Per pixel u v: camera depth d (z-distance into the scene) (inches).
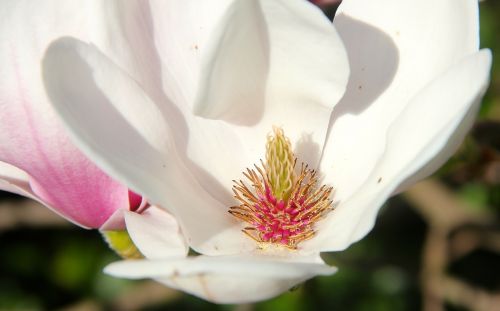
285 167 12.8
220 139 13.1
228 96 12.4
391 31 12.7
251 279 10.3
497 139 16.3
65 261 19.4
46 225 18.8
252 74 12.4
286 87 12.6
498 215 18.3
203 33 12.7
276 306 17.8
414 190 17.3
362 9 12.8
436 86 11.3
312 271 10.4
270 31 11.9
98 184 12.1
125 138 11.7
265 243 12.6
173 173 12.2
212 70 11.7
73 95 11.3
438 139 10.5
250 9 11.5
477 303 16.9
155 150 12.0
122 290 19.2
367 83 12.8
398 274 19.0
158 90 12.6
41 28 11.8
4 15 11.7
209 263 10.2
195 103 11.9
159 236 11.5
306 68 12.2
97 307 17.4
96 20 12.0
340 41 11.6
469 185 18.8
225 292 10.4
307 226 12.7
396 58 12.6
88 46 11.5
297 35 11.8
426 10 12.4
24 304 19.4
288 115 12.9
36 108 11.8
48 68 11.0
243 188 12.9
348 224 11.6
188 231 11.9
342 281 18.7
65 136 11.9
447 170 15.1
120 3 12.2
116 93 11.8
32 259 19.5
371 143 12.7
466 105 10.6
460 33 11.9
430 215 17.2
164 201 11.4
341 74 12.1
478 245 18.8
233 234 12.6
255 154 13.1
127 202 12.2
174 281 10.4
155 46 12.6
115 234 12.7
